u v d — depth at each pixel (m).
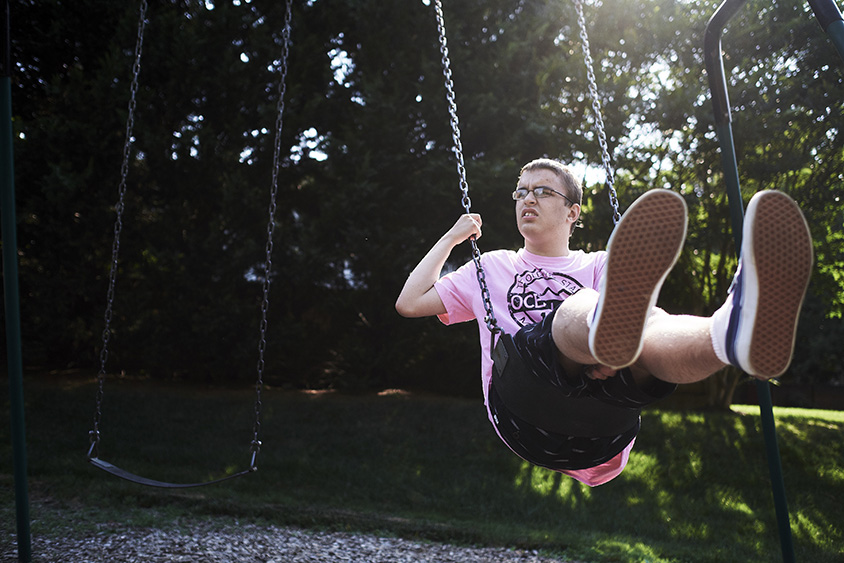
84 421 8.17
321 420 8.80
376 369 10.28
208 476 6.79
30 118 10.52
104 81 9.20
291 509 5.90
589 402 1.86
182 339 9.55
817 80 9.66
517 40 9.66
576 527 6.11
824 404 16.59
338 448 7.95
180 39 9.38
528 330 1.84
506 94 9.73
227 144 9.71
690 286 11.50
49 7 9.90
